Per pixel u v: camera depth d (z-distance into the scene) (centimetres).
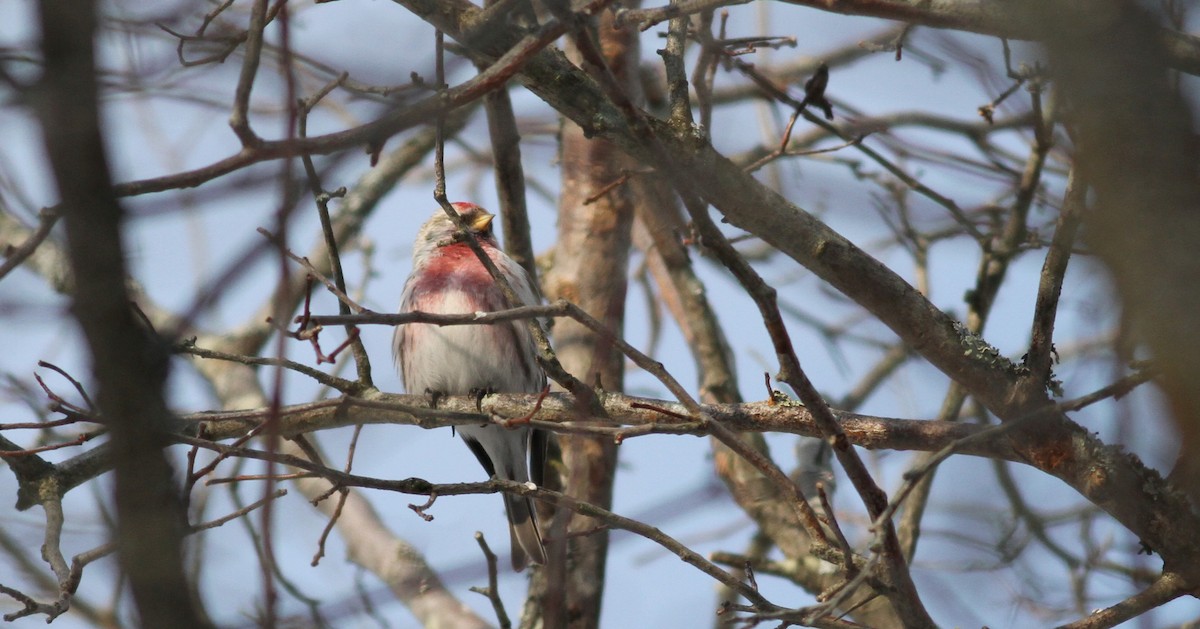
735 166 692
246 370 1244
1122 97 370
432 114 514
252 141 508
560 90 691
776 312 561
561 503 662
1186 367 361
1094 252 400
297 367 747
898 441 713
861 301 698
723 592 1102
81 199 392
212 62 779
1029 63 806
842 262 688
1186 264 360
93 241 396
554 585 584
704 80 891
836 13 656
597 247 1092
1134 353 525
